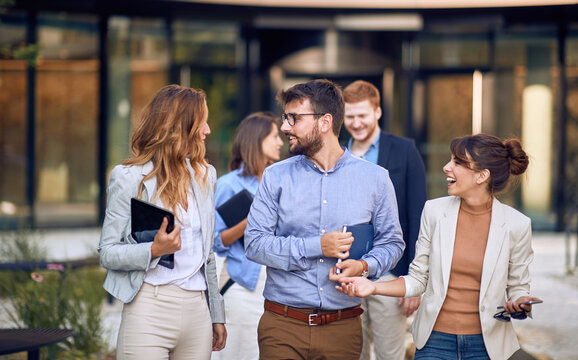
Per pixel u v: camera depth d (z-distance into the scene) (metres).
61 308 4.87
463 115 11.98
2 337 2.98
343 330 2.90
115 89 11.89
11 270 6.31
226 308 3.79
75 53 11.67
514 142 2.90
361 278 2.72
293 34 11.62
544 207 11.85
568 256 8.55
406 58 11.77
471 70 11.93
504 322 2.85
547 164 11.81
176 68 11.98
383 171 2.95
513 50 11.84
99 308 5.14
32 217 11.68
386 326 3.83
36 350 3.04
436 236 2.92
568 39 11.62
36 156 11.72
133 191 2.73
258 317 3.76
